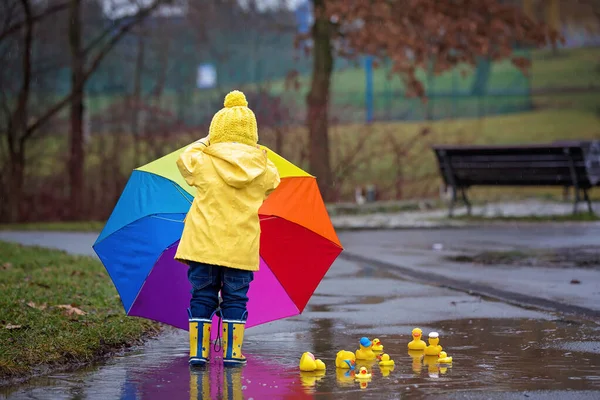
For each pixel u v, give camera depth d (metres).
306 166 25.19
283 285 6.95
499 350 6.49
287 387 5.40
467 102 53.19
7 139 27.56
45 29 35.88
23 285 9.30
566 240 15.17
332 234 6.73
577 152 18.72
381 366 6.01
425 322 7.85
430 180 27.17
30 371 5.81
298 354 6.53
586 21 60.94
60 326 6.97
